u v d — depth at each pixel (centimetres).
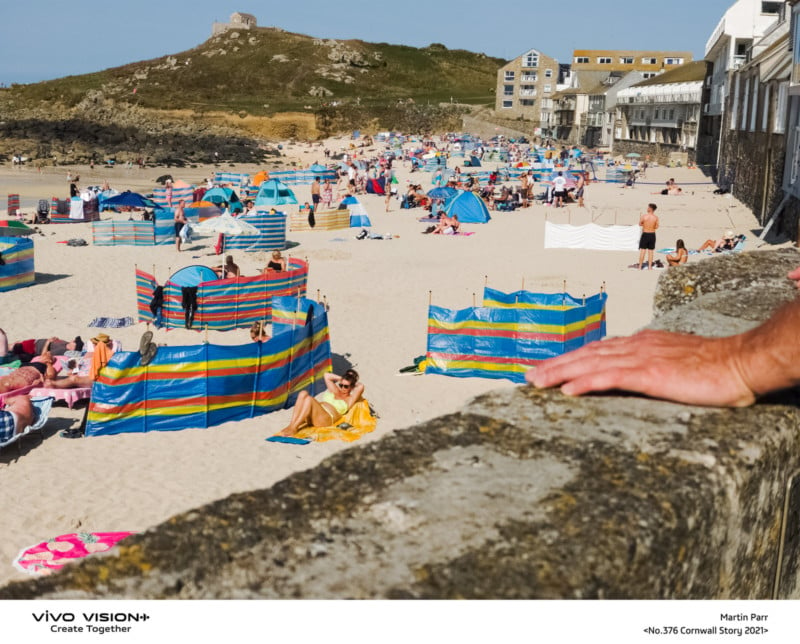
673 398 196
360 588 132
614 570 139
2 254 2353
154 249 3197
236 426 1360
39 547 963
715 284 349
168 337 1916
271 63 15775
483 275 2609
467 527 145
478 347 1589
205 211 4144
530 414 192
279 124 12738
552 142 11944
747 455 173
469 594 131
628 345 211
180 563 140
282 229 3195
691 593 161
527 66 13475
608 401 197
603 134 11088
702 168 7494
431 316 1605
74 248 3188
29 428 1269
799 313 183
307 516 150
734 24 5681
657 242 3291
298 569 137
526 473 163
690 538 157
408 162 8825
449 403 1467
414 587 132
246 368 1378
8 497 1098
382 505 152
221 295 1958
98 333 1942
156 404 1330
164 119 12888
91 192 4334
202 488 1132
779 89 3453
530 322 1557
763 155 3856
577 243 3139
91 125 11412
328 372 1591
